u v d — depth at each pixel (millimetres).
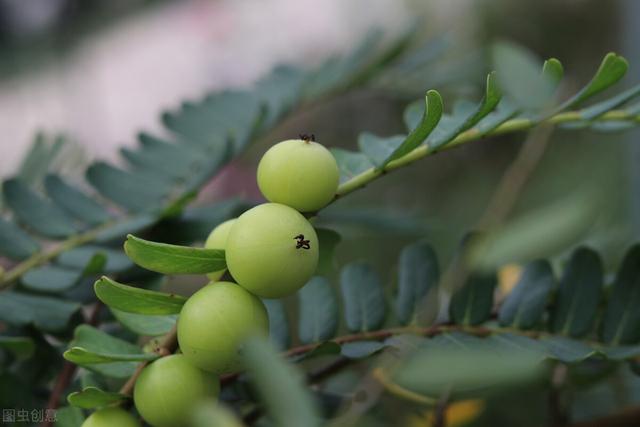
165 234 327
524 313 291
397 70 442
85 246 326
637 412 306
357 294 298
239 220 225
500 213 390
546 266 296
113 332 305
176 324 233
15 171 388
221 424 170
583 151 729
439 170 923
